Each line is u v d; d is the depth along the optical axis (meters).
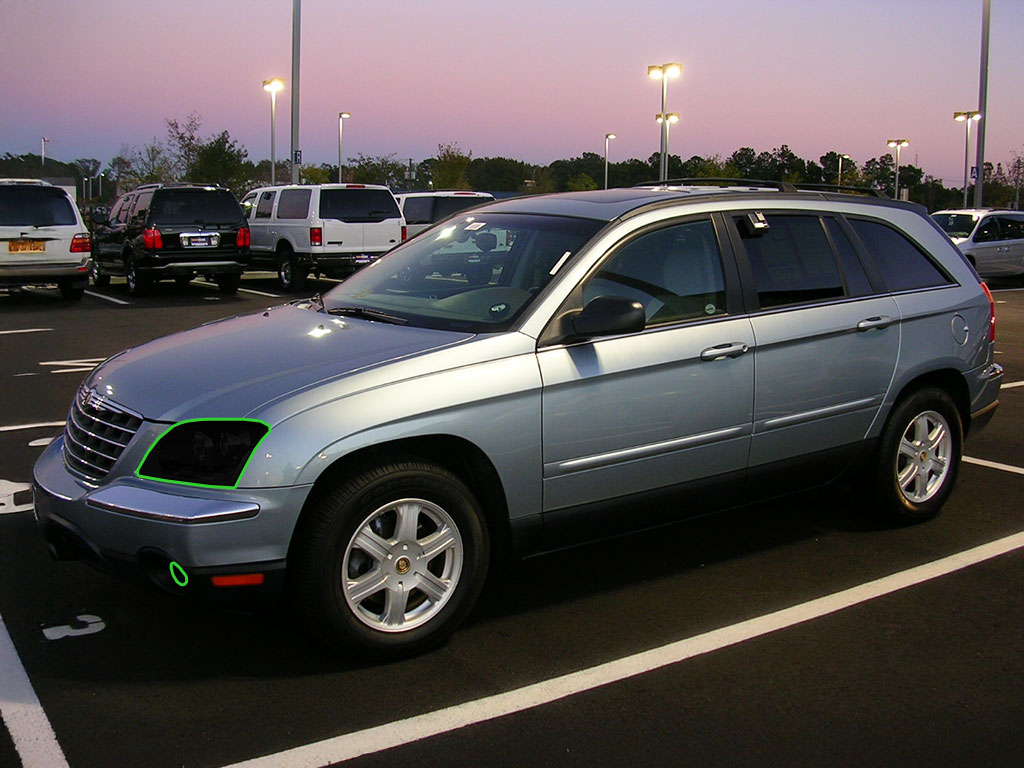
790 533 5.14
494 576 4.53
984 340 5.43
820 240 4.84
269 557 3.34
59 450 3.97
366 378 3.54
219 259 17.02
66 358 10.47
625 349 4.02
